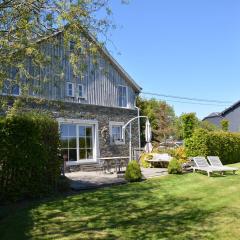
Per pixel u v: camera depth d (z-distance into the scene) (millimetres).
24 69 8852
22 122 11812
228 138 24625
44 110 19531
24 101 12195
